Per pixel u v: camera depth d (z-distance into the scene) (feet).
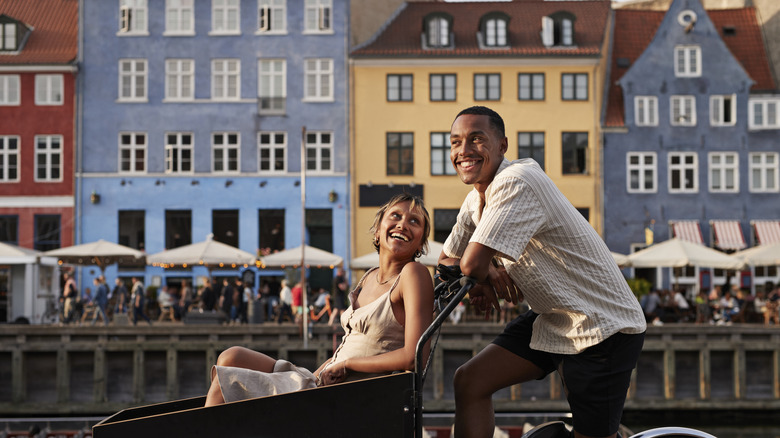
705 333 66.80
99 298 75.82
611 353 10.10
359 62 109.50
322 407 8.95
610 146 109.40
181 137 110.73
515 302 10.74
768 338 66.69
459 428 10.95
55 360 66.33
